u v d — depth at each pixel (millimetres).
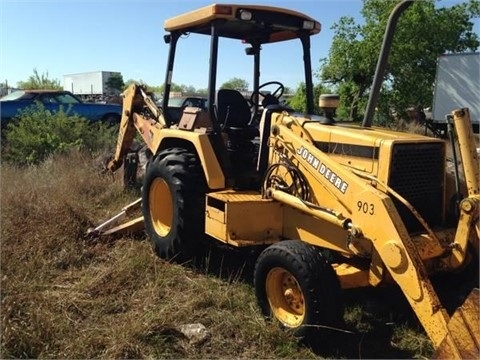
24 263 4891
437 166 4195
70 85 38750
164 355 3617
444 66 15680
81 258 5262
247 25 5473
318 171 4234
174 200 5105
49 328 3725
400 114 16578
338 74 16703
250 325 3977
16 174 8055
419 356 3711
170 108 6551
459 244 3893
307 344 3748
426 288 3344
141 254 5305
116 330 3766
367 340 3932
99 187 7941
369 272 3906
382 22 15852
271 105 5020
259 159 4945
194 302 4305
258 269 4066
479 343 3062
